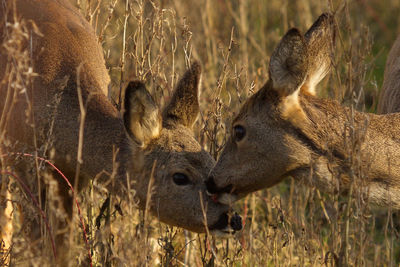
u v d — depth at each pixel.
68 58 11.23
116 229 12.04
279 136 10.00
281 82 9.84
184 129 10.84
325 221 13.20
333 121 9.91
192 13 19.36
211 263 11.47
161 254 12.31
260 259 11.47
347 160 9.76
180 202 10.54
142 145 10.47
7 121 10.36
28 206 10.00
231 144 10.36
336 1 17.19
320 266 11.45
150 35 12.77
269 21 21.52
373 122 10.01
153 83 12.31
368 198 9.62
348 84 11.27
